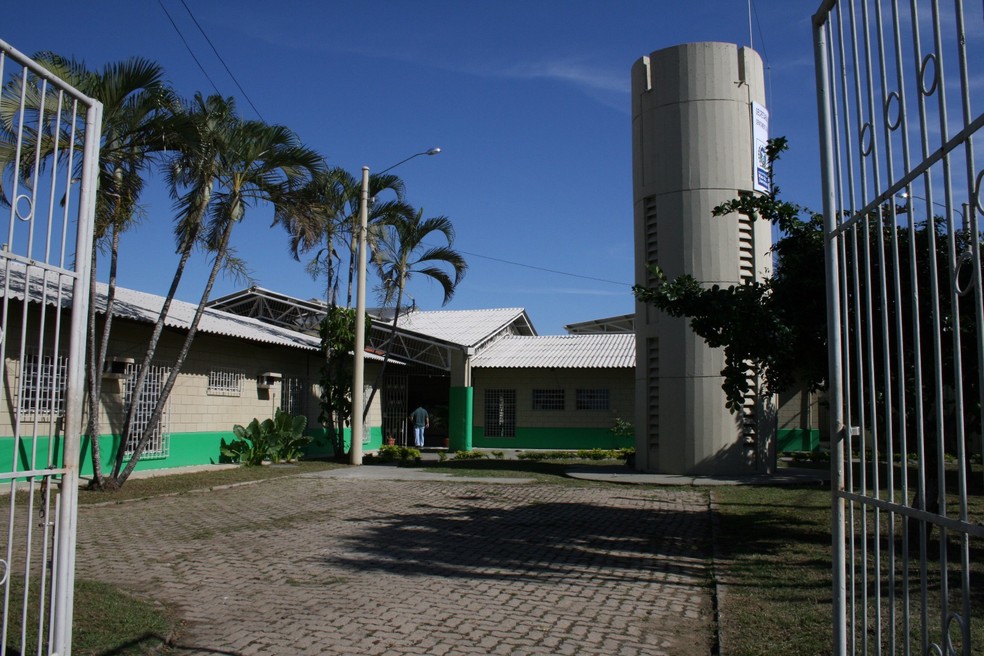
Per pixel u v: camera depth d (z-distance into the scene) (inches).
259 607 244.2
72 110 159.9
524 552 340.5
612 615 238.8
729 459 626.5
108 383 601.3
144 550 332.8
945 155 104.7
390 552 338.3
